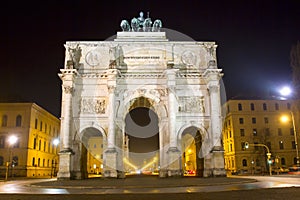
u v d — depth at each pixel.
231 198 17.45
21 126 65.44
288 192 19.78
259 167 76.69
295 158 77.31
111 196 19.81
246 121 79.31
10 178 56.47
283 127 79.00
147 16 52.00
